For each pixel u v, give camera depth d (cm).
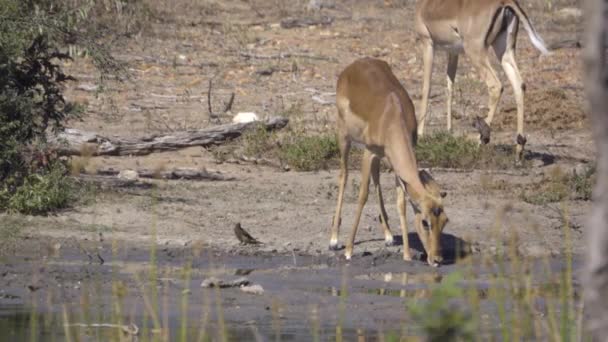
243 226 2611
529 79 4747
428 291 2008
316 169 3306
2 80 2680
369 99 2292
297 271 2234
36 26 2678
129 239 2444
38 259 2241
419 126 3728
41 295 1947
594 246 561
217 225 2614
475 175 3234
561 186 2972
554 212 2811
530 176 3250
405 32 5706
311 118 3972
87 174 2986
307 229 2603
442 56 5194
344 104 2370
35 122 2808
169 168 3212
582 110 4044
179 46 5075
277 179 3148
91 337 1633
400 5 6556
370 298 1983
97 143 3300
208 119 3912
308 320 1803
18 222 2453
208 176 3109
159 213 2675
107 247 2367
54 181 2652
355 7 6450
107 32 4688
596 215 560
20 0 2730
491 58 4984
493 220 2706
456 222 2670
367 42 5441
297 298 1980
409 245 2481
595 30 545
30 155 2703
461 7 3556
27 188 2586
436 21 3638
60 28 2778
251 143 3434
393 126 2202
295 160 3300
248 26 5684
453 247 2442
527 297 1457
